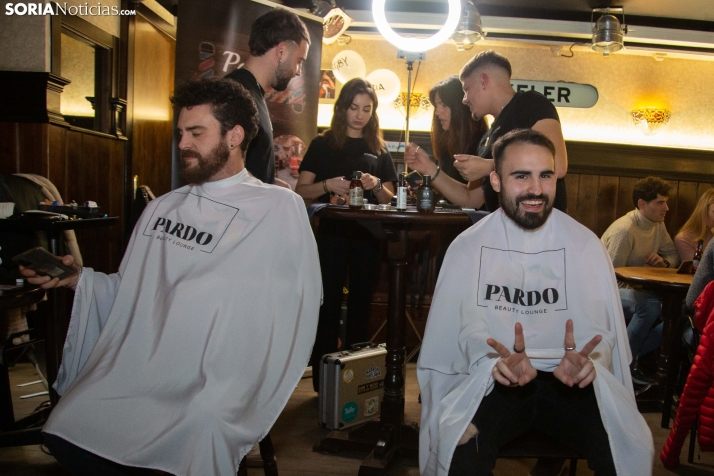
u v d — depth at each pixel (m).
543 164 1.61
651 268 3.73
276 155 3.76
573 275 1.67
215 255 1.64
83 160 4.55
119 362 1.55
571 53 5.66
